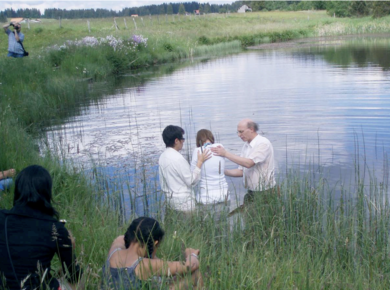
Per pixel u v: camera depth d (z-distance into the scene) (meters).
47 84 14.62
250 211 5.32
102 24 44.09
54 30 37.47
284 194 5.54
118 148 8.56
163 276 3.04
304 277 3.54
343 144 8.10
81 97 14.65
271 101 12.13
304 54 25.38
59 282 3.10
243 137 6.35
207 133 6.18
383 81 14.19
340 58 22.06
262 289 3.27
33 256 2.93
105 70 20.70
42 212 3.08
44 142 8.87
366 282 3.75
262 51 29.34
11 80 14.45
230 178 6.96
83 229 4.17
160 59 25.98
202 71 20.20
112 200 5.91
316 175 6.73
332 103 11.40
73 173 6.41
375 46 27.81
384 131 8.73
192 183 5.80
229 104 12.12
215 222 5.03
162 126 10.11
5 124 7.99
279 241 4.62
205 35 35.62
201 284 3.30
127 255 3.27
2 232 2.96
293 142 8.41
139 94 14.67
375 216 4.85
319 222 4.95
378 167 6.94
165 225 4.87
